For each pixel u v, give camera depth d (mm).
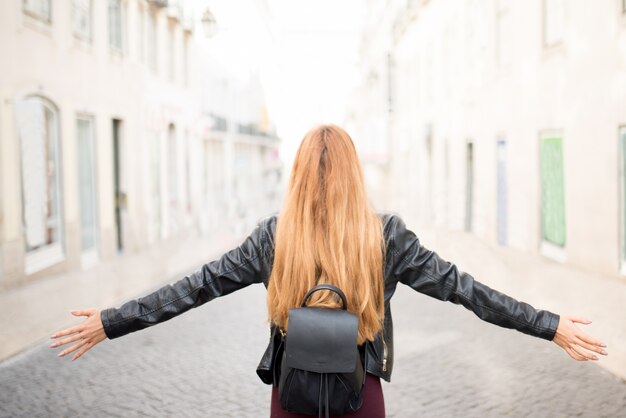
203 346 6598
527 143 14602
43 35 12117
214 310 8531
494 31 16750
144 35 18703
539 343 6504
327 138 2160
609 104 10609
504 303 2098
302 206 2100
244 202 37656
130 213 17062
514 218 15680
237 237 21625
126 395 5074
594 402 4789
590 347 2076
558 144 12898
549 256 13641
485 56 17625
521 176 15086
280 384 1987
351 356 1940
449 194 22578
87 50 14352
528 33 14305
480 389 5117
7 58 10688
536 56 13836
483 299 2096
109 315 2127
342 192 2084
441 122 23656
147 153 18828
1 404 4898
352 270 2045
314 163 2125
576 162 12000
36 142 11539
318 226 2084
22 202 11086
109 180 15695
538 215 14156
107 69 15609
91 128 14820
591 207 11422
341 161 2121
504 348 6348
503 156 16578
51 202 12586
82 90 14023
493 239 17375
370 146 43656
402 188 33562
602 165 11000
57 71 12727
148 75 19031
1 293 10250
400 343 6629
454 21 21172
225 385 5297
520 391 5055
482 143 18250
